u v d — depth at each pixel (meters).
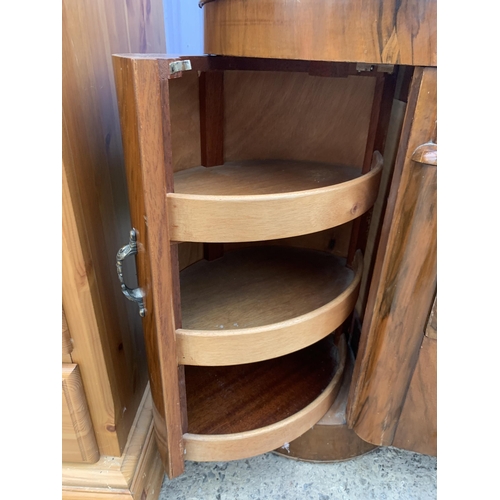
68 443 0.65
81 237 0.53
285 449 0.82
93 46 0.57
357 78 0.73
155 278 0.50
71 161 0.50
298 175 0.74
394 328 0.62
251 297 0.73
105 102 0.62
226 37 0.54
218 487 0.77
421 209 0.53
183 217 0.48
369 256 0.84
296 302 0.72
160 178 0.45
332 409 0.79
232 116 0.78
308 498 0.75
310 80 0.76
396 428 0.70
